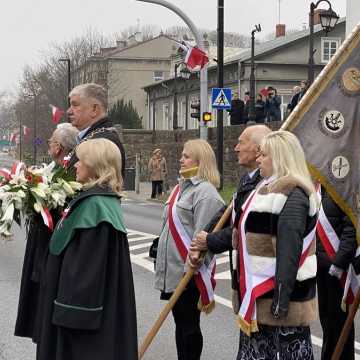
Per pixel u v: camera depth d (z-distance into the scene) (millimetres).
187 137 44375
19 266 13938
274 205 5219
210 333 8742
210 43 80438
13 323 9227
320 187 6969
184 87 65250
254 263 5309
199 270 6555
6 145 150125
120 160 5492
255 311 5305
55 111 51094
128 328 5172
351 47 6359
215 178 6840
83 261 5074
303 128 6316
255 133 6035
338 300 6844
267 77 55281
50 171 6031
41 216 5988
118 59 91562
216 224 6480
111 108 73250
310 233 5312
